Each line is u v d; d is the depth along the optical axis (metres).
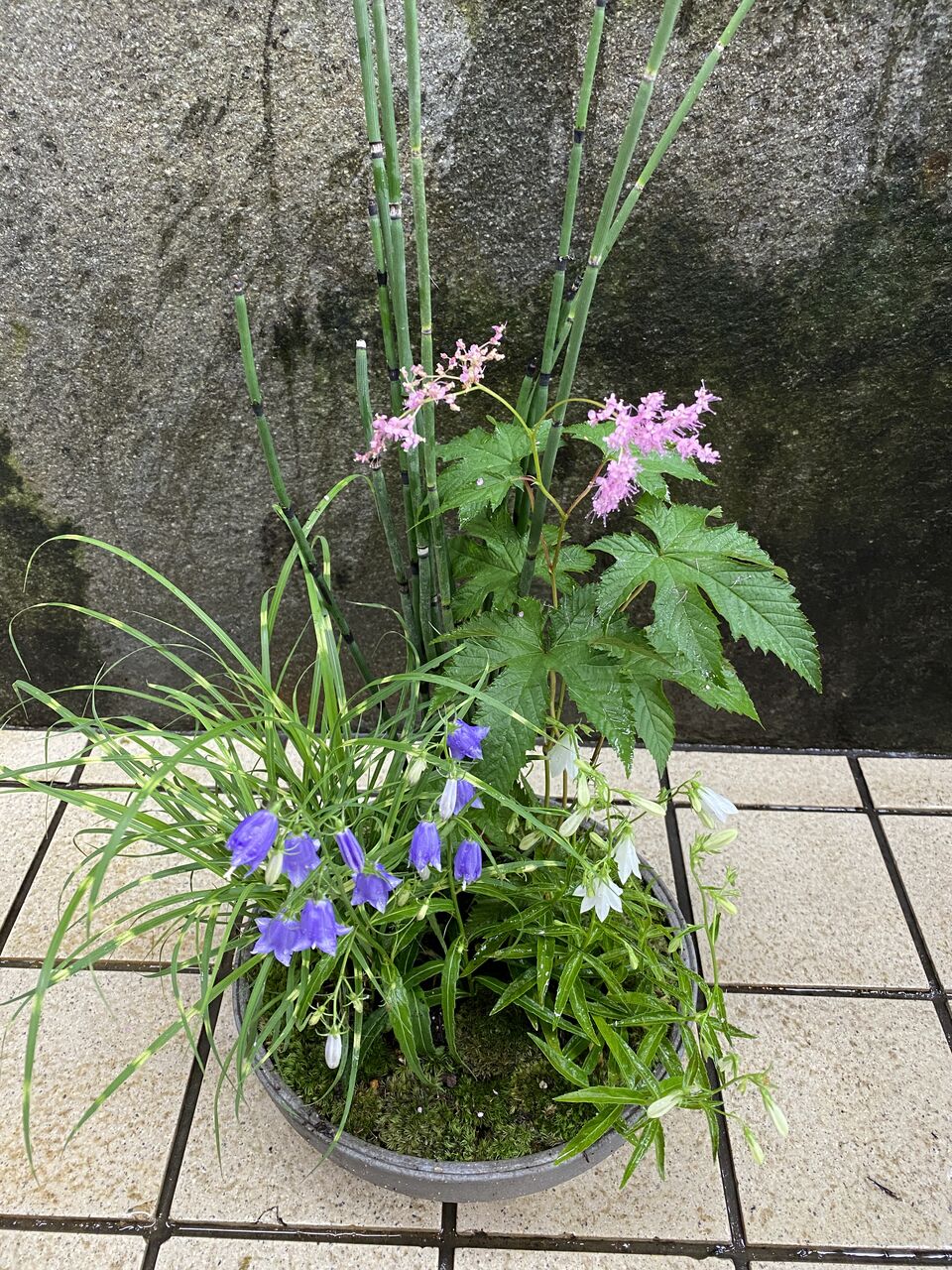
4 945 0.66
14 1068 0.59
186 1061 0.60
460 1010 0.54
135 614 0.76
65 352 0.63
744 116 0.54
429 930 0.54
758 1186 0.55
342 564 0.74
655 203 0.57
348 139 0.55
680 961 0.52
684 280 0.60
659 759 0.48
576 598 0.48
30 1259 0.52
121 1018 0.62
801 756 0.80
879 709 0.80
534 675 0.47
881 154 0.56
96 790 0.76
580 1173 0.50
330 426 0.67
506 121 0.55
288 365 0.64
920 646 0.76
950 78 0.53
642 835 0.73
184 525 0.71
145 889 0.70
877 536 0.71
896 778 0.78
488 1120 0.50
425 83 0.53
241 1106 0.58
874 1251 0.53
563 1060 0.46
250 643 0.78
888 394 0.65
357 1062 0.46
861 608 0.75
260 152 0.56
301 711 0.82
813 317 0.62
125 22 0.52
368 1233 0.53
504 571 0.53
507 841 0.52
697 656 0.46
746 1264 0.52
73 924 0.67
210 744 0.77
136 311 0.61
